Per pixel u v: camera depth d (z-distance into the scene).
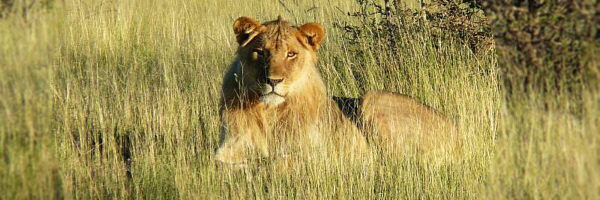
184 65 15.16
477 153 10.53
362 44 14.69
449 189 10.22
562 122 5.79
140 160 10.40
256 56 10.27
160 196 9.73
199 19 19.67
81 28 17.06
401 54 14.04
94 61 15.60
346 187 9.93
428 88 13.10
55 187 6.27
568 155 5.75
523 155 6.02
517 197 6.09
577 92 5.72
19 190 5.96
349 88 13.61
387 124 11.43
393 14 15.27
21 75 5.95
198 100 12.72
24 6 5.95
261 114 10.52
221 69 14.84
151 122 12.03
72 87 13.02
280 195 9.57
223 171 10.05
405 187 10.09
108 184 9.78
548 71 5.84
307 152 10.35
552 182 5.86
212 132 11.29
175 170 9.91
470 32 14.14
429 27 14.49
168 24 18.62
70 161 10.00
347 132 11.11
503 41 6.06
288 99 10.45
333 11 17.67
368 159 10.70
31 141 6.02
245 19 10.52
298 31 10.61
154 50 16.97
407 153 10.73
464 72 13.13
